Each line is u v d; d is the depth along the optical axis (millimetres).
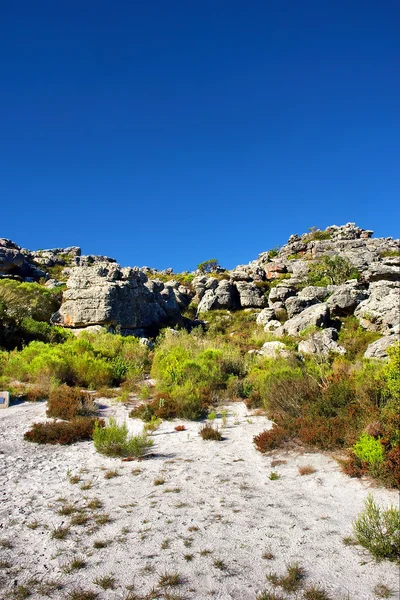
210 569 4316
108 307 34406
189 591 3943
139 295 39844
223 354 20672
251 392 14883
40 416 11883
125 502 6238
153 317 42406
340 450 8195
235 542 4902
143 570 4324
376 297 35062
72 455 8781
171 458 8625
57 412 11680
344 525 5262
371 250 72250
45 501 6324
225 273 76625
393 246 74312
